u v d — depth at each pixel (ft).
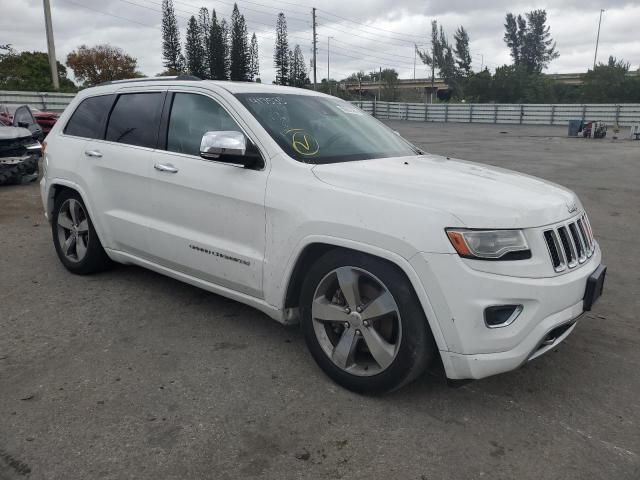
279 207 10.96
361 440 9.15
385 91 266.16
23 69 159.43
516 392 10.77
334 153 12.11
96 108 15.99
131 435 9.12
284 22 290.15
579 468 8.59
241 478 8.20
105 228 15.14
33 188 33.04
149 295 15.28
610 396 10.70
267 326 13.47
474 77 240.53
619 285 17.22
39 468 8.29
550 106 141.38
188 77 14.10
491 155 59.57
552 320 9.43
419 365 9.67
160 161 13.39
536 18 321.32
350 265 10.12
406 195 9.80
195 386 10.69
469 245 9.00
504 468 8.56
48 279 16.49
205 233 12.57
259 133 11.81
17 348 12.10
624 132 116.06
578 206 11.35
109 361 11.60
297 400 10.27
